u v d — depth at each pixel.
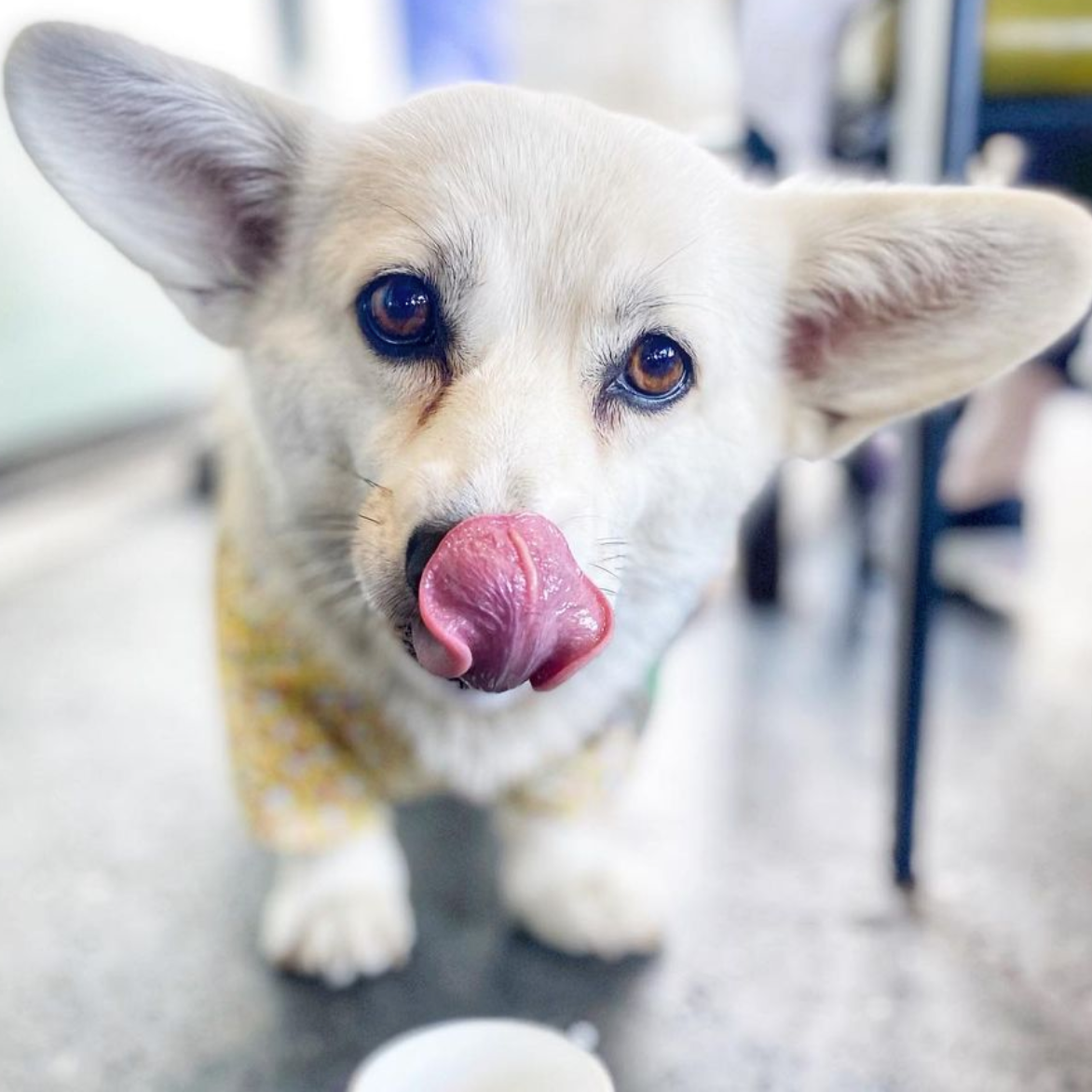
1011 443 0.73
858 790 0.50
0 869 0.43
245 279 0.34
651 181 0.30
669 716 0.57
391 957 0.38
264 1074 0.33
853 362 0.35
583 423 0.29
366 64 1.22
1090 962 0.38
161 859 0.44
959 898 0.41
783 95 0.56
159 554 0.83
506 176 0.29
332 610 0.34
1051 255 0.31
